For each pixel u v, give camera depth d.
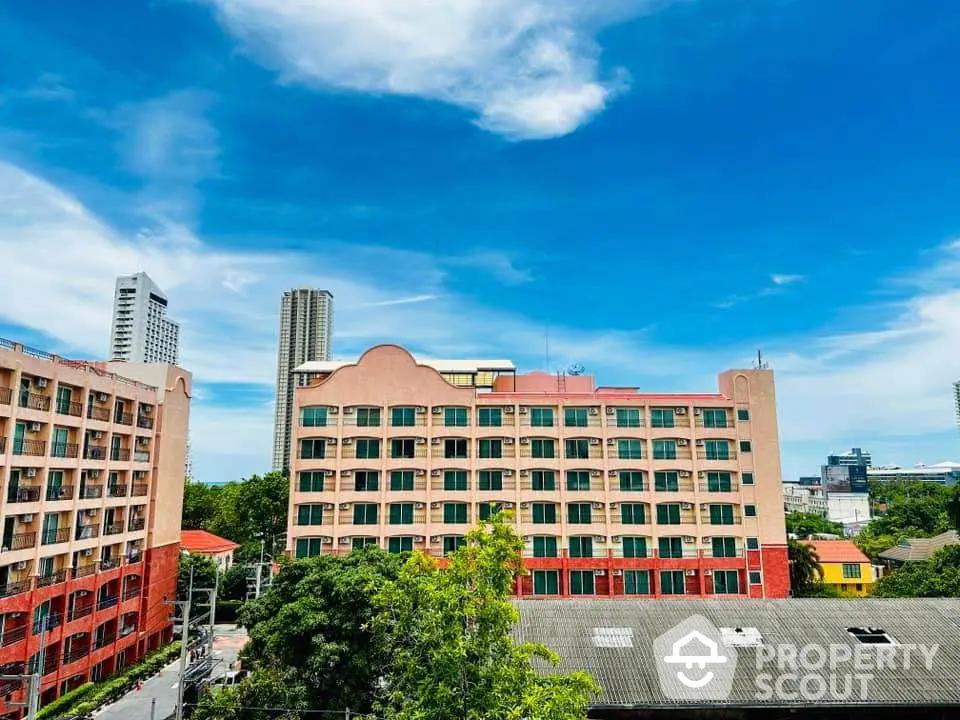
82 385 45.59
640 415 63.25
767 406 63.44
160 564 56.84
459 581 19.00
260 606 40.12
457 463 61.09
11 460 38.59
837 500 173.38
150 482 55.94
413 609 20.02
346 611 32.25
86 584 45.84
